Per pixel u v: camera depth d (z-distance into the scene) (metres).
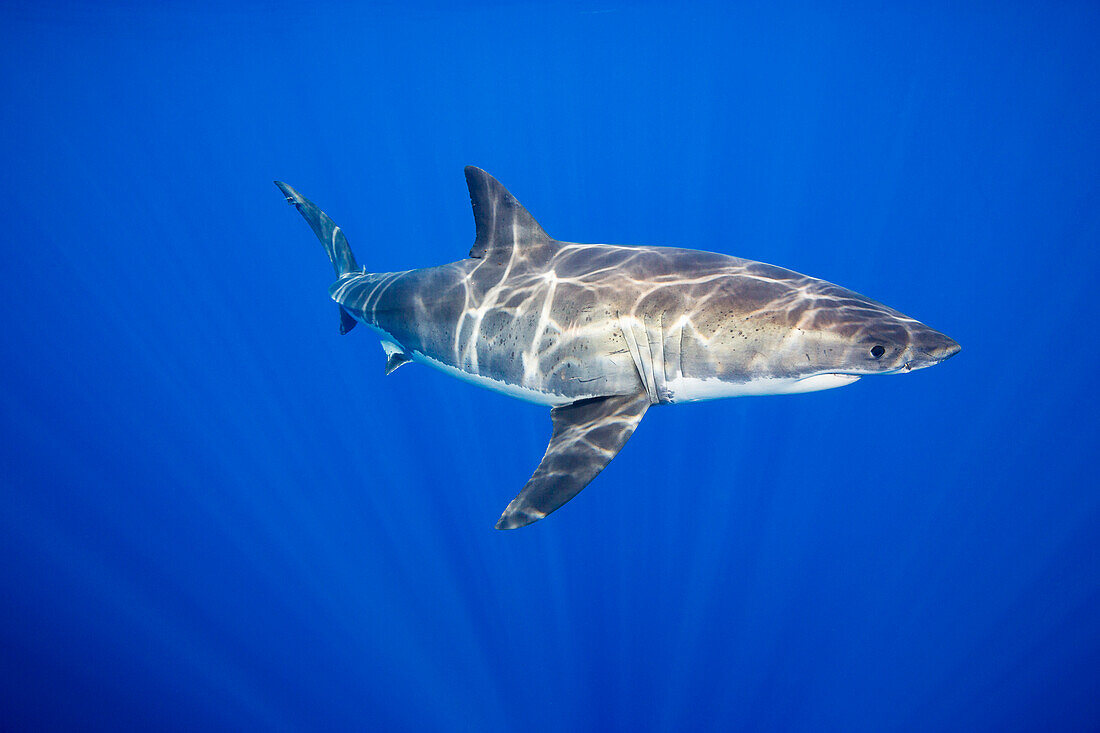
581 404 4.69
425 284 5.77
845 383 4.34
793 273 4.63
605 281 4.74
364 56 22.77
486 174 5.22
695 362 4.40
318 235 8.18
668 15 19.61
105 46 19.69
